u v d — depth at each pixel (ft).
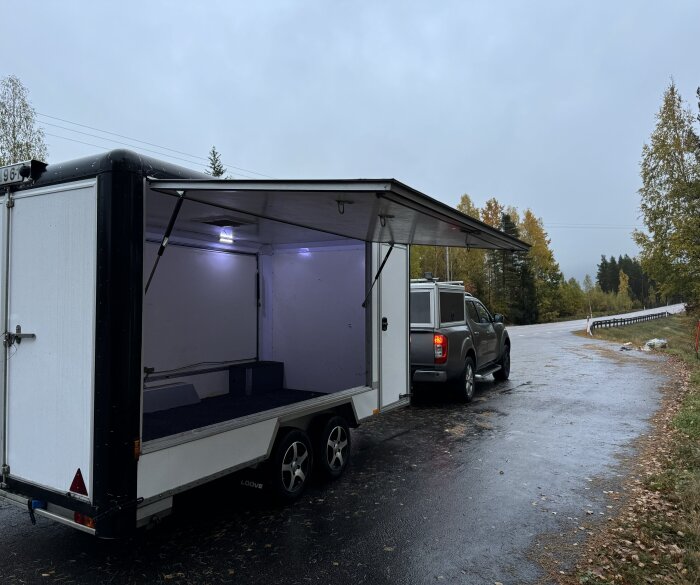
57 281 10.63
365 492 15.76
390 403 20.36
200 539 12.59
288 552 11.89
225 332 21.86
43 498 10.80
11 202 11.51
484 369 33.53
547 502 14.78
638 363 47.62
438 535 12.73
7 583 10.50
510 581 10.51
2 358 11.57
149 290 18.60
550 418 25.48
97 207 10.02
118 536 9.77
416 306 27.58
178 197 12.66
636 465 17.94
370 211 13.50
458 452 19.93
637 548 11.80
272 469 14.25
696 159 70.54
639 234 76.89
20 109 61.00
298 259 23.27
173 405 18.75
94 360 9.95
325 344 22.50
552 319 191.11
